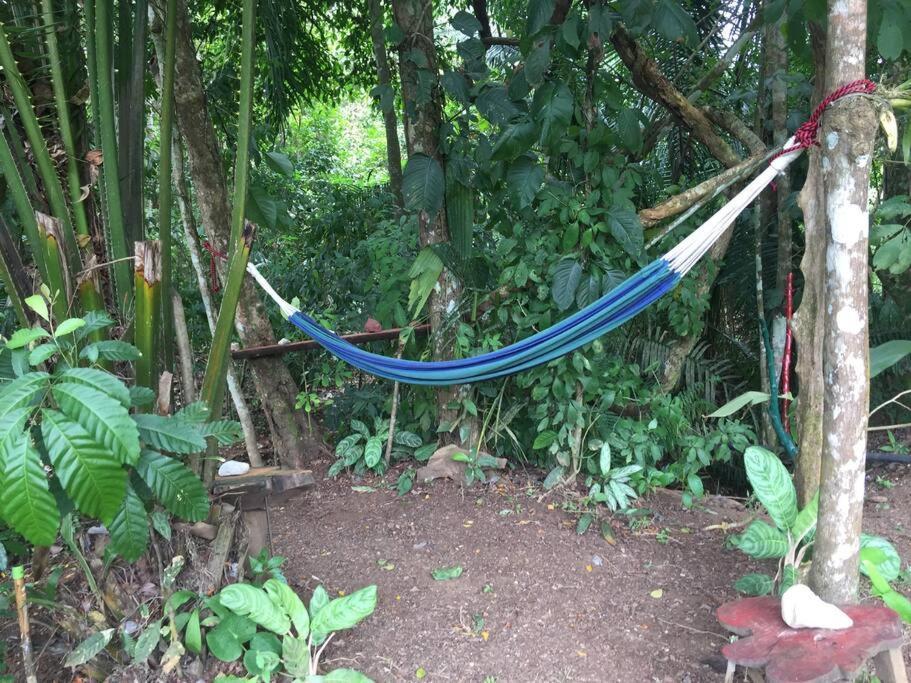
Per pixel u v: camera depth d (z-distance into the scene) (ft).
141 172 7.48
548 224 11.09
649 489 11.28
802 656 5.61
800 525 7.27
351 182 27.09
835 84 6.10
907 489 10.98
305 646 6.53
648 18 9.74
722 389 15.14
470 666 7.40
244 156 7.33
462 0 20.89
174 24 7.25
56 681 6.35
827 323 6.27
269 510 11.13
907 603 6.45
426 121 11.14
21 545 6.90
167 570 6.61
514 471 12.16
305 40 19.77
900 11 8.30
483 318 11.85
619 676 7.20
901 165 12.61
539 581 8.90
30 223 6.67
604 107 14.76
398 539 10.05
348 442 12.33
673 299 12.09
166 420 6.03
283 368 12.74
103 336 6.72
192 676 6.59
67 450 5.16
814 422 8.22
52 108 7.22
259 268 18.16
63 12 7.25
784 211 12.75
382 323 12.61
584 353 11.18
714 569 9.12
